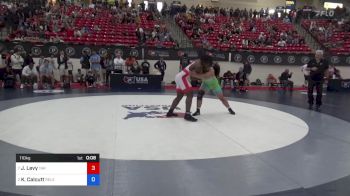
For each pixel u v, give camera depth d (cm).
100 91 1223
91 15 2078
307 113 867
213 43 1906
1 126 608
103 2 2475
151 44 1752
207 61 673
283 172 411
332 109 964
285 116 806
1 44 1405
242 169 417
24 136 540
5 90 1166
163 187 353
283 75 1577
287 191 354
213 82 753
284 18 2564
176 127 632
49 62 1300
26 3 2028
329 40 2181
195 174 394
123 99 1001
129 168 406
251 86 1616
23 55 1376
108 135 560
